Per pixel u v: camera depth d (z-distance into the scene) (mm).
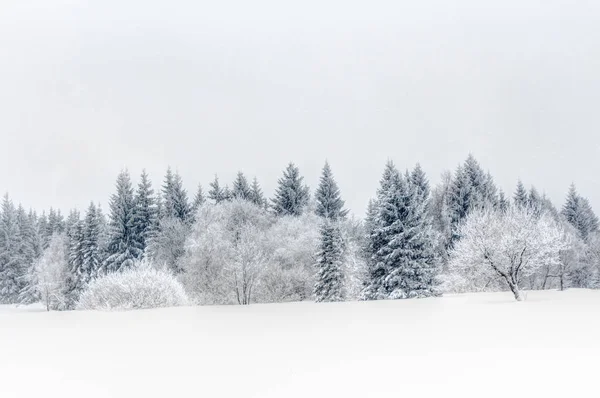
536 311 13773
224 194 61844
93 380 5602
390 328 10430
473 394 4461
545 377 5102
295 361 6449
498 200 56000
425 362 6137
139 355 7352
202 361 6633
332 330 10398
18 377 5910
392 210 37875
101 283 23375
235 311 18562
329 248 34500
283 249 37375
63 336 10453
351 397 4469
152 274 23719
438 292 34219
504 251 20266
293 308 20438
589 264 43656
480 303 18734
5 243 58500
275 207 60188
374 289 36188
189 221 53000
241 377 5488
